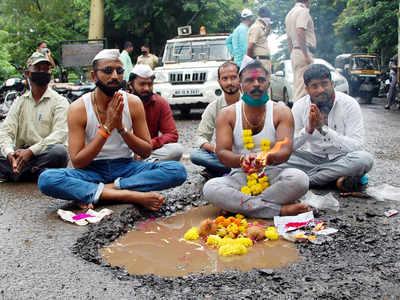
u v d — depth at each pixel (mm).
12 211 4020
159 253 3098
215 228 3424
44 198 4461
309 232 3355
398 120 11117
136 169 4145
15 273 2752
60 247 3145
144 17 18953
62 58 13750
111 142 4070
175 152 5086
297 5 7867
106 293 2494
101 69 3807
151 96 5113
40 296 2479
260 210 3729
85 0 21422
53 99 5184
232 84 4723
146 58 14188
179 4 18984
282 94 13367
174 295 2457
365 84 17375
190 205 4270
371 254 2939
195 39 11930
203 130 4996
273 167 3854
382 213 3758
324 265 2805
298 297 2402
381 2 20438
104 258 3020
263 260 2930
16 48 23219
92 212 3727
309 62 7789
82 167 3945
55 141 5062
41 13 25016
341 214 3762
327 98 4254
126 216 3713
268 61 8914
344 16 25422
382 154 6492
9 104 13070
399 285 2518
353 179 4340
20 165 4875
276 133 3740
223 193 3736
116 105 3727
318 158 4570
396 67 14367
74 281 2643
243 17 9445
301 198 4070
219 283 2592
